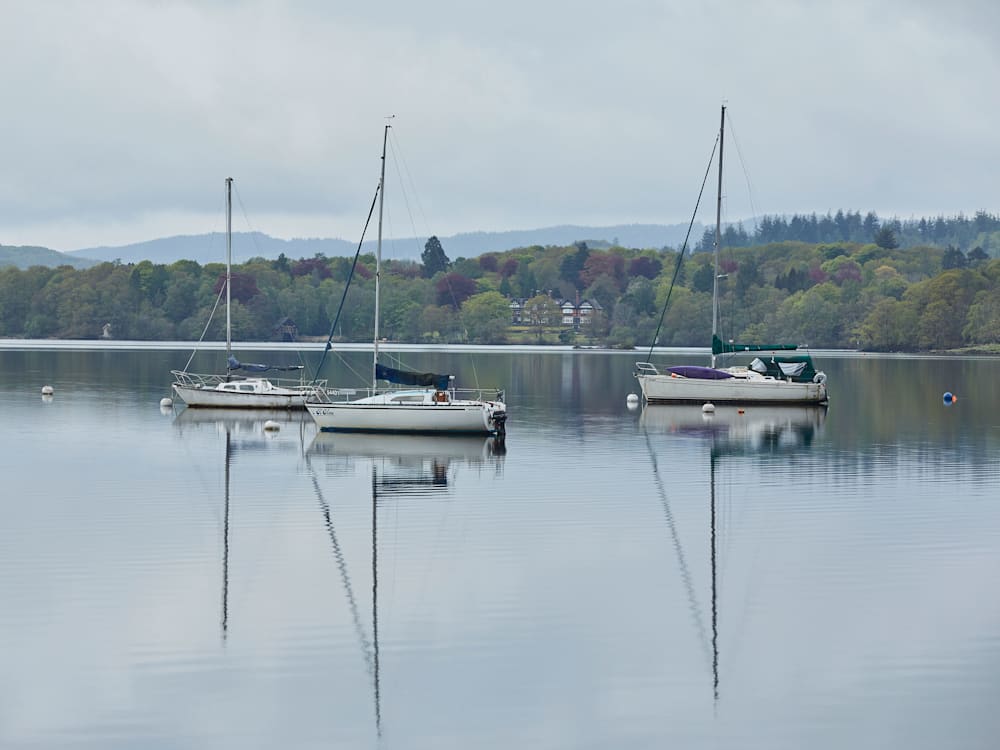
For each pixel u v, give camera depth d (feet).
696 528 147.33
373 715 91.30
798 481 181.78
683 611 114.32
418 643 105.40
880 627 109.70
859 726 89.71
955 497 168.04
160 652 102.47
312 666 100.22
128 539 140.05
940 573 126.82
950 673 98.84
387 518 152.15
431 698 94.27
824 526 148.66
